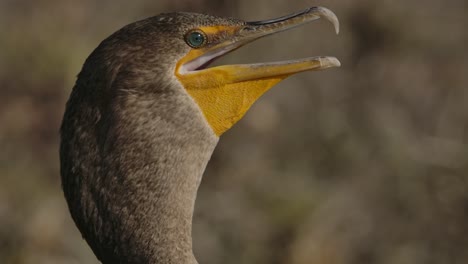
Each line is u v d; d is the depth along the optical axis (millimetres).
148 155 6379
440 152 13672
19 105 13633
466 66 15102
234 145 13383
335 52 14617
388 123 13938
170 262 6402
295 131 13734
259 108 13672
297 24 7051
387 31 14898
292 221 12492
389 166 13359
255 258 12352
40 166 13156
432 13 15305
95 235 6391
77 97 6410
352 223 12758
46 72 13758
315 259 12258
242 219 12578
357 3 14875
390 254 12773
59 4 14461
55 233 12125
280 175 13164
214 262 12367
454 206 13219
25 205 12414
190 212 6531
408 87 14766
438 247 13062
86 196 6355
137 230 6355
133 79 6398
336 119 13828
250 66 6777
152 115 6410
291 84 14211
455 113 14641
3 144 13289
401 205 13117
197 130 6570
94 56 6469
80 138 6355
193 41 6699
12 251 12023
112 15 14633
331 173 13375
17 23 14227
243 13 14008
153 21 6621
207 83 6633
